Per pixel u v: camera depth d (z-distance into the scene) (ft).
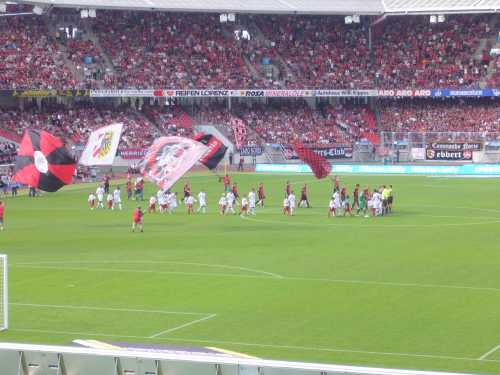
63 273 161.17
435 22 448.65
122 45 431.84
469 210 261.85
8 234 214.90
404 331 117.80
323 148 425.69
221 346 111.65
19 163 199.62
